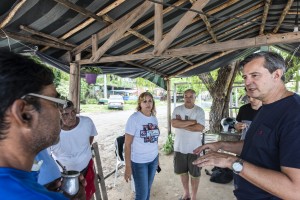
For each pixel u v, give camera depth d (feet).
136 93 109.29
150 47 14.98
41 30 9.91
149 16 11.23
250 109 10.89
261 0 13.88
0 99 1.89
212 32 15.56
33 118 2.06
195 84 37.65
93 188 8.99
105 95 95.20
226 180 15.38
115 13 10.41
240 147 6.32
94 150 11.39
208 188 14.79
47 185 4.18
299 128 3.91
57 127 2.31
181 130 12.60
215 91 26.53
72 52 12.53
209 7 12.32
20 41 9.66
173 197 13.88
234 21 15.85
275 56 4.50
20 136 2.03
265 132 4.45
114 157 22.49
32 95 2.05
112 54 14.38
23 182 1.97
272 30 20.34
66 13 9.13
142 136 10.09
